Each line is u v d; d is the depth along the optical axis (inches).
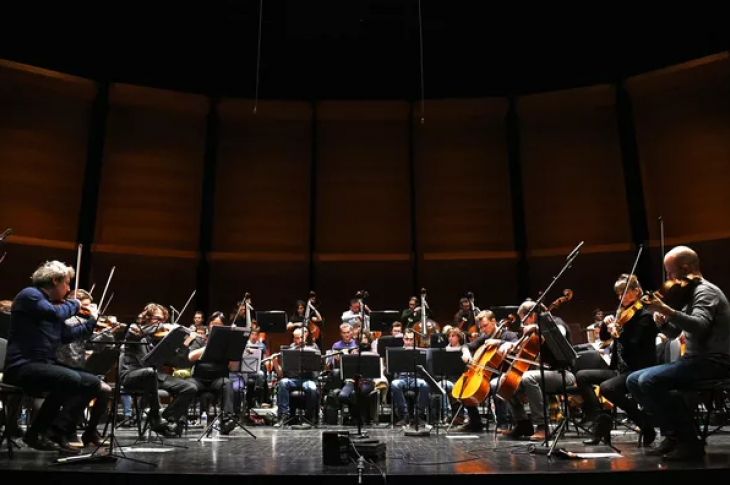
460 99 427.2
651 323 189.6
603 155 415.2
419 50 434.9
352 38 434.3
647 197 403.2
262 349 308.2
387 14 425.7
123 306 401.1
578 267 411.2
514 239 422.9
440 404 296.0
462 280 424.5
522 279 419.2
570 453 164.6
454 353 253.9
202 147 431.2
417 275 425.4
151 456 174.7
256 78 426.9
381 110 431.8
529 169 427.5
